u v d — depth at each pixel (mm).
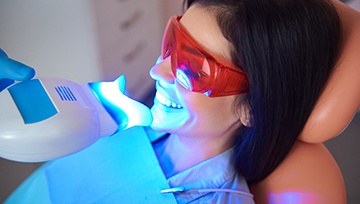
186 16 611
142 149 795
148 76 1085
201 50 573
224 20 562
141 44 1007
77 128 508
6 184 968
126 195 729
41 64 899
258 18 542
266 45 547
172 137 806
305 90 610
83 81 958
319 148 771
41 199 769
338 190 738
